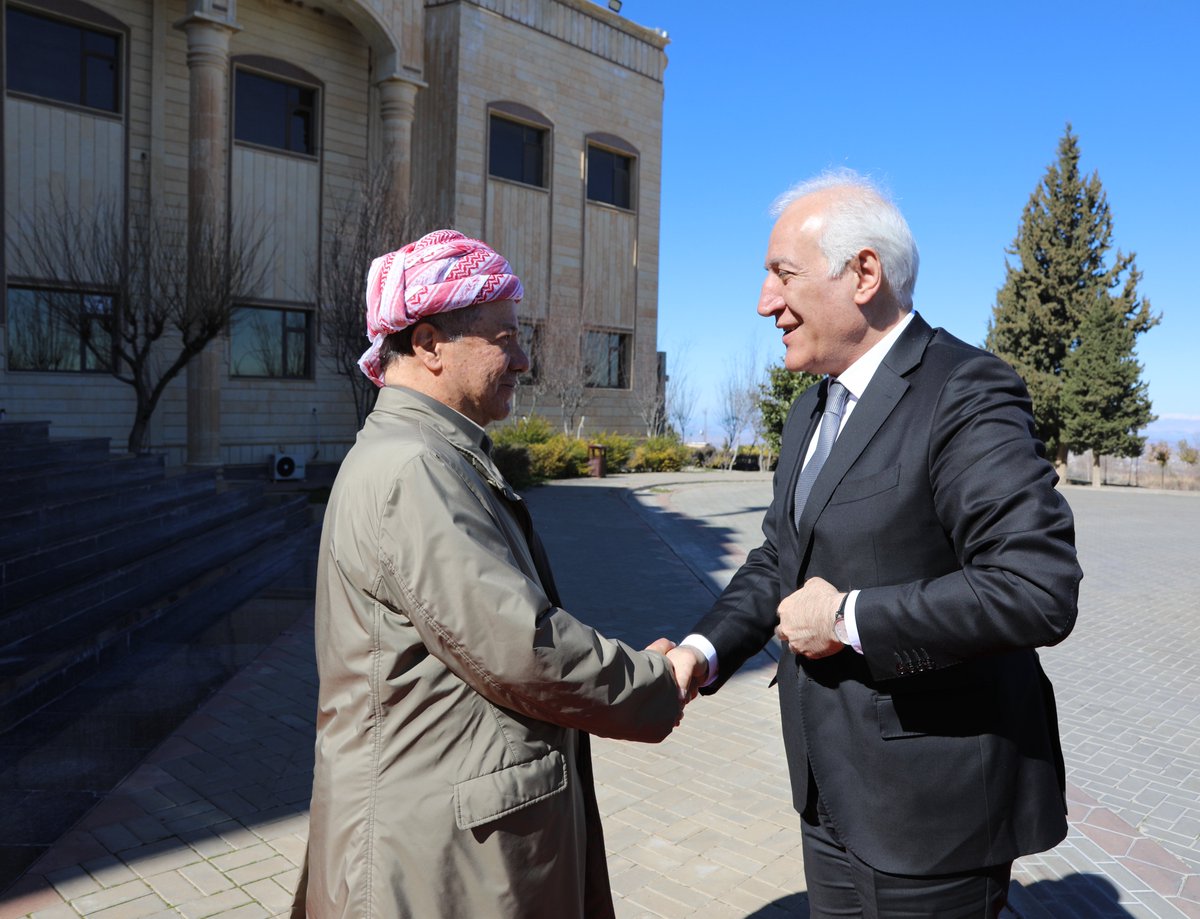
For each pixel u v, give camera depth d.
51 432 16.11
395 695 1.51
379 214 18.17
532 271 24.92
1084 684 6.55
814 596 1.71
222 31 16.09
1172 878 3.54
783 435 2.15
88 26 16.52
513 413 25.23
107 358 16.69
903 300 1.83
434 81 22.86
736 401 33.69
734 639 2.08
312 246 20.14
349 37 20.52
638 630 7.71
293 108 19.84
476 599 1.45
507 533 1.66
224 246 15.77
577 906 1.64
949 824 1.70
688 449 30.00
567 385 25.58
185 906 3.03
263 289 19.17
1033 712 1.80
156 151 17.36
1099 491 26.72
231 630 6.93
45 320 16.12
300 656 6.23
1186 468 30.16
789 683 1.99
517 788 1.52
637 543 12.81
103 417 16.80
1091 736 5.39
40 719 4.91
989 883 1.74
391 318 1.68
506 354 1.75
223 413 18.75
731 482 23.66
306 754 4.46
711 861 3.55
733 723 5.25
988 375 1.69
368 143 21.03
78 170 16.42
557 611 1.53
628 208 28.09
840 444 1.79
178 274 15.21
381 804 1.51
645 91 27.89
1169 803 4.35
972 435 1.62
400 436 1.60
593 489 20.78
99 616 6.54
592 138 26.33
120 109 17.02
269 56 19.16
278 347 19.83
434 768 1.50
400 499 1.49
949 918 1.72
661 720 1.63
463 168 22.81
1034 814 1.76
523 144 24.73
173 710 5.08
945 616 1.54
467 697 1.52
